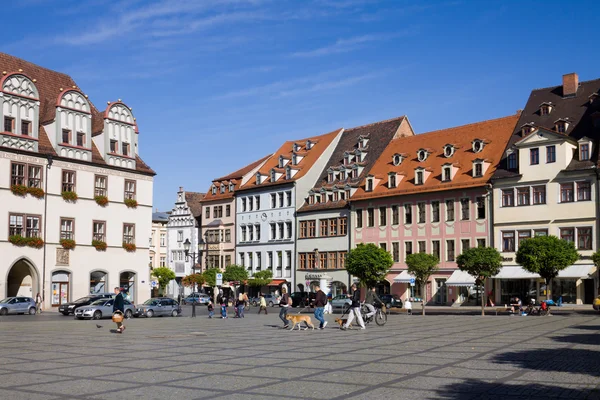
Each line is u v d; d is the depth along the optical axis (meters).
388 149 77.25
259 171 88.56
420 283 61.25
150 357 19.00
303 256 81.00
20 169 54.66
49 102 60.19
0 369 16.42
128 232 62.84
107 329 32.97
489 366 16.11
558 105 64.31
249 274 87.94
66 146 58.00
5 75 53.97
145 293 63.81
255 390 12.97
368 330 30.47
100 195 60.53
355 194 75.25
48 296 56.09
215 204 95.06
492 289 62.31
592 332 27.47
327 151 85.44
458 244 65.31
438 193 67.19
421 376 14.55
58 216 57.12
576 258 48.78
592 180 56.91
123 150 63.09
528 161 60.69
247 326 35.22
